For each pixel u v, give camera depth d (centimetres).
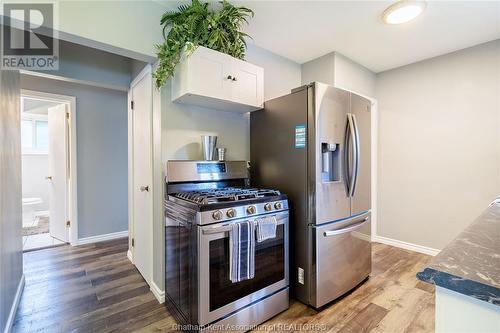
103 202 358
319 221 185
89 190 346
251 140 246
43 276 244
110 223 364
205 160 208
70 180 333
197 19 184
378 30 233
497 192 249
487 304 53
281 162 211
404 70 313
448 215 280
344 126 205
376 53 281
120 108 371
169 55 179
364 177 229
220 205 151
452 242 78
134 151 263
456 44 259
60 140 350
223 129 237
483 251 69
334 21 220
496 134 249
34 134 527
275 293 180
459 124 271
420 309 188
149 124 218
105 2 164
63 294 211
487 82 254
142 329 168
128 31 174
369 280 233
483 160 257
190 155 214
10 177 178
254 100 214
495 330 53
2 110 156
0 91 151
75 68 262
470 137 265
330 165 200
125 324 173
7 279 167
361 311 186
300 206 194
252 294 167
